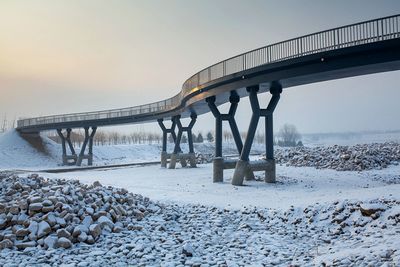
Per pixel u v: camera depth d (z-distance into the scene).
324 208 13.90
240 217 15.30
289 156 41.22
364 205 12.34
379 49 18.62
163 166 49.62
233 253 10.65
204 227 13.92
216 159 29.05
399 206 11.86
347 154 35.72
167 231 13.42
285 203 16.80
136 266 9.54
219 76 28.09
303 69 21.95
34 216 12.37
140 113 53.25
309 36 21.22
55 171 44.19
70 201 13.58
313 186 23.92
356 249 9.22
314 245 11.05
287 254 10.28
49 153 73.69
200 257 10.31
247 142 26.23
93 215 13.19
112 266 9.59
